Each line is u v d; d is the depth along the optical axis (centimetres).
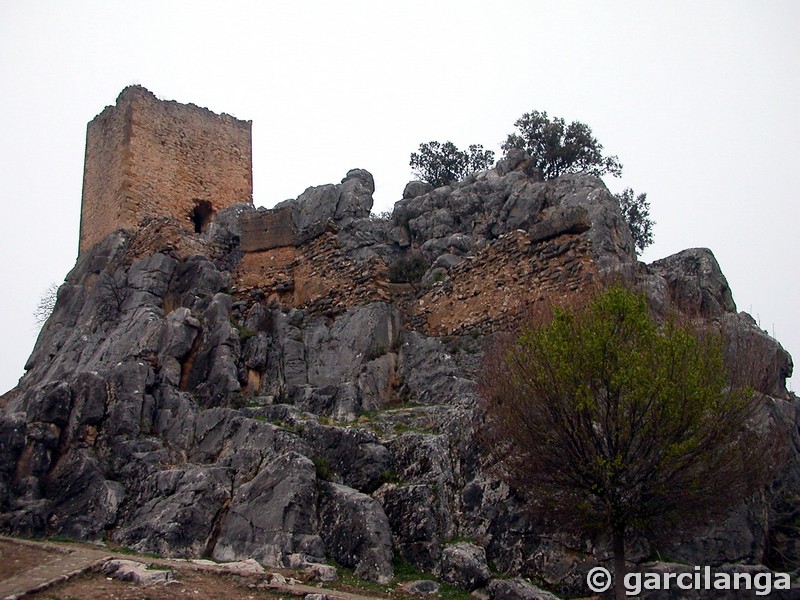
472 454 1505
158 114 3080
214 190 3173
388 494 1455
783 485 1544
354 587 1277
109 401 1792
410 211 2847
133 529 1483
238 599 1167
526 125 3591
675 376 1211
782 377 1786
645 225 3444
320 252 2297
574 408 1229
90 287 2691
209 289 2380
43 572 1260
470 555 1323
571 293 1775
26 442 1684
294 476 1466
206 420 1767
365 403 1856
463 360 1931
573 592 1284
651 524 1178
